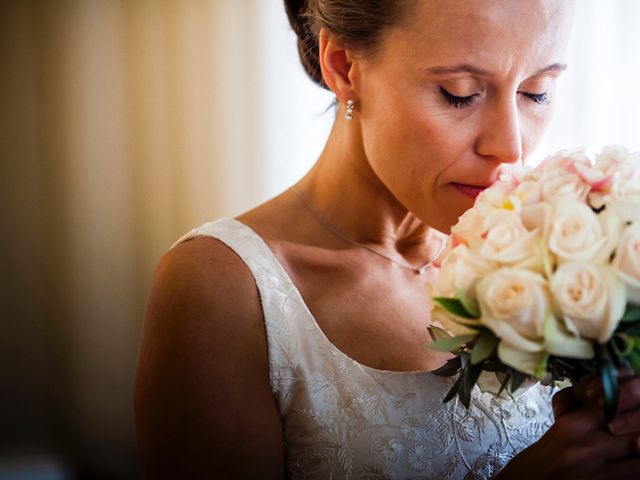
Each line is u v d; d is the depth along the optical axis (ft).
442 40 4.09
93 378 12.78
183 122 12.75
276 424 4.40
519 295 3.22
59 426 12.81
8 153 12.65
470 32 4.03
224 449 4.24
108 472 12.79
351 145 4.92
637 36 11.29
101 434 12.80
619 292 3.16
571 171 3.66
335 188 5.04
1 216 12.71
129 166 12.73
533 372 3.23
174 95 12.74
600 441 3.67
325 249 4.94
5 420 12.75
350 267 4.92
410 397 4.64
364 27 4.35
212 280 4.43
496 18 4.00
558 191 3.50
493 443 4.76
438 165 4.36
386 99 4.39
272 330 4.45
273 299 4.52
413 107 4.28
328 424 4.47
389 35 4.26
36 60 12.59
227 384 4.29
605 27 11.34
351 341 4.73
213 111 12.78
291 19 5.24
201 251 4.57
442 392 4.70
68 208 12.71
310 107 12.80
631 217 3.34
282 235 4.90
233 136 12.82
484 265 3.42
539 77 4.30
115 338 12.79
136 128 12.73
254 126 12.84
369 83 4.49
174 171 12.79
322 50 4.71
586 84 11.41
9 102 12.61
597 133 11.46
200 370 4.27
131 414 12.80
